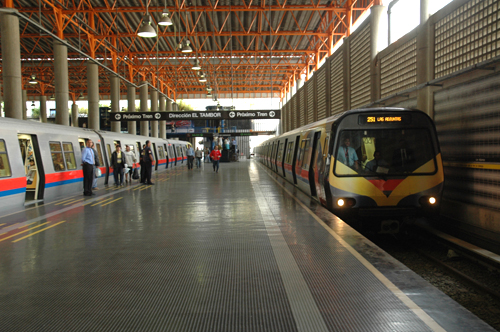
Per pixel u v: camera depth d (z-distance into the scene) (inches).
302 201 377.1
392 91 489.7
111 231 251.4
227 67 1761.8
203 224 269.9
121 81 1878.7
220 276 157.1
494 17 277.4
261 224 264.7
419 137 287.1
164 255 190.9
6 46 644.1
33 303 131.4
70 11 908.6
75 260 184.2
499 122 260.4
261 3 955.3
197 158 1146.7
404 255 281.7
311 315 118.6
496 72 260.5
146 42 1339.8
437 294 133.5
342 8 941.2
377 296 132.4
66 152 477.7
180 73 1882.4
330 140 289.6
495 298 193.8
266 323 114.0
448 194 332.8
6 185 350.3
